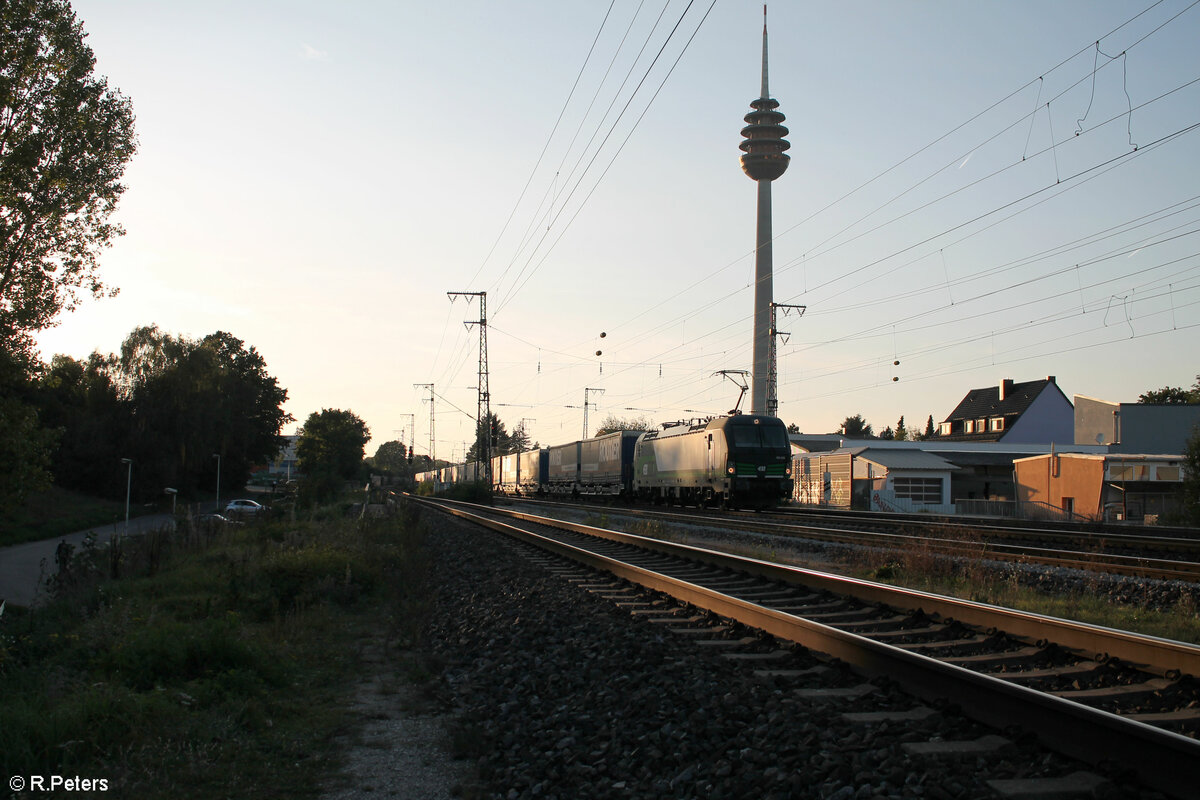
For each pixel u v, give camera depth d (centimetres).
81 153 2094
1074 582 1303
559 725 665
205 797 555
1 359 2014
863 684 691
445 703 791
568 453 5844
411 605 1290
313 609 1283
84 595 1533
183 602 1410
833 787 469
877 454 5238
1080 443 6288
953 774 485
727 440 3322
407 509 3506
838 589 1133
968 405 8606
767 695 664
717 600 1014
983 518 3152
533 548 2044
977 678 595
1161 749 470
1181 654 657
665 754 562
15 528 4259
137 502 6228
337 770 620
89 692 697
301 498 4488
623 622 1018
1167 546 1877
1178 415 5781
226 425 7012
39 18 2019
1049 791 462
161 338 6700
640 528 2505
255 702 772
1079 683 683
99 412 6353
